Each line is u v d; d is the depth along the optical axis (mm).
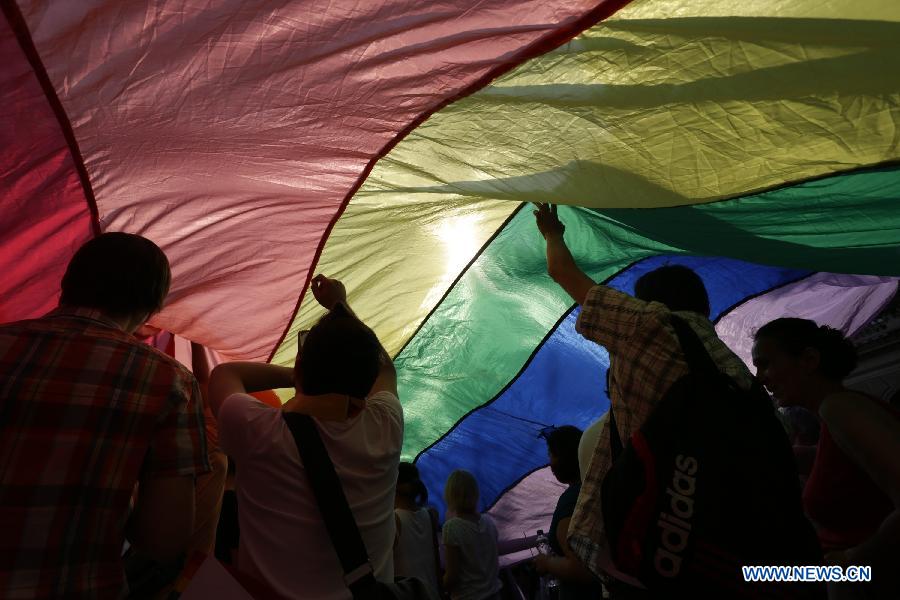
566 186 2344
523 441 5531
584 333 1915
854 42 1738
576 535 1789
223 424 1663
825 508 2199
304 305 3273
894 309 8422
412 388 5012
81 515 1404
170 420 1559
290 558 1524
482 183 2451
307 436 1609
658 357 1763
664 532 1502
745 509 1495
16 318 2588
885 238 2863
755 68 1854
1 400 1418
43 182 2104
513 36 1770
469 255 3900
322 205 2570
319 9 1664
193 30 1693
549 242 2373
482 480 5770
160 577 1748
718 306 4957
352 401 1729
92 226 2359
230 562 2562
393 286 3920
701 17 1724
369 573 1504
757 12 1698
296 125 2074
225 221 2533
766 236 3037
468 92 1965
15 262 2361
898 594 1828
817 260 3160
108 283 1658
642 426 1634
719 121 2023
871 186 2500
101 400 1483
